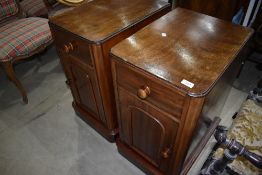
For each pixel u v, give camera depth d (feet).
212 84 2.02
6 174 3.85
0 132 4.58
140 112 2.74
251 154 2.04
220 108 3.80
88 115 4.32
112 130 3.97
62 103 5.17
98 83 3.16
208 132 3.85
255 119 2.72
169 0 5.08
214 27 2.81
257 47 5.17
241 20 4.67
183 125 2.28
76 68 3.44
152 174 3.52
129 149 3.70
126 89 2.65
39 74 6.02
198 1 4.99
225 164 2.43
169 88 2.08
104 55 2.84
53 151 4.18
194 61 2.27
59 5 5.56
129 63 2.29
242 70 5.61
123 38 2.98
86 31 2.87
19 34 4.54
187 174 3.72
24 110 5.03
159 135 2.77
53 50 6.88
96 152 4.13
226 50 2.42
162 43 2.55
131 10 3.36
